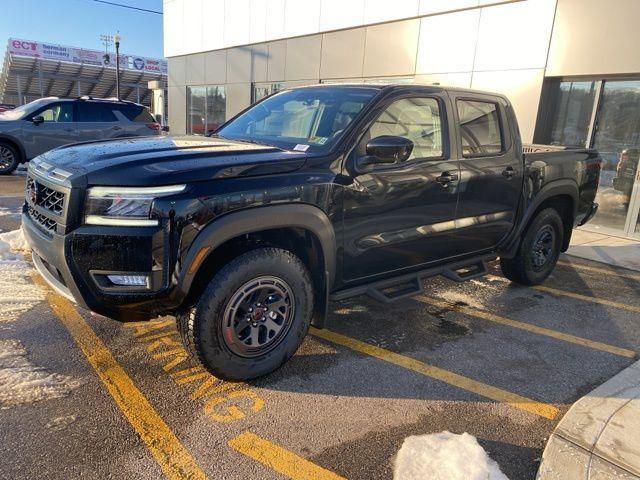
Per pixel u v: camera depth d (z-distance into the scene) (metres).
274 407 2.99
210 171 2.83
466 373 3.49
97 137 11.98
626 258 6.69
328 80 12.23
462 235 4.27
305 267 3.28
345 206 3.34
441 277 5.56
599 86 7.84
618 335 4.24
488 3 8.79
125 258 2.67
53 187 2.87
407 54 10.27
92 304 2.77
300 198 3.08
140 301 2.73
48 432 2.65
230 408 2.95
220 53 16.02
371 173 3.47
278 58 13.66
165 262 2.69
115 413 2.84
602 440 2.71
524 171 4.69
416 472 2.45
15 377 3.12
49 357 3.40
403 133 3.75
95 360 3.40
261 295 3.09
